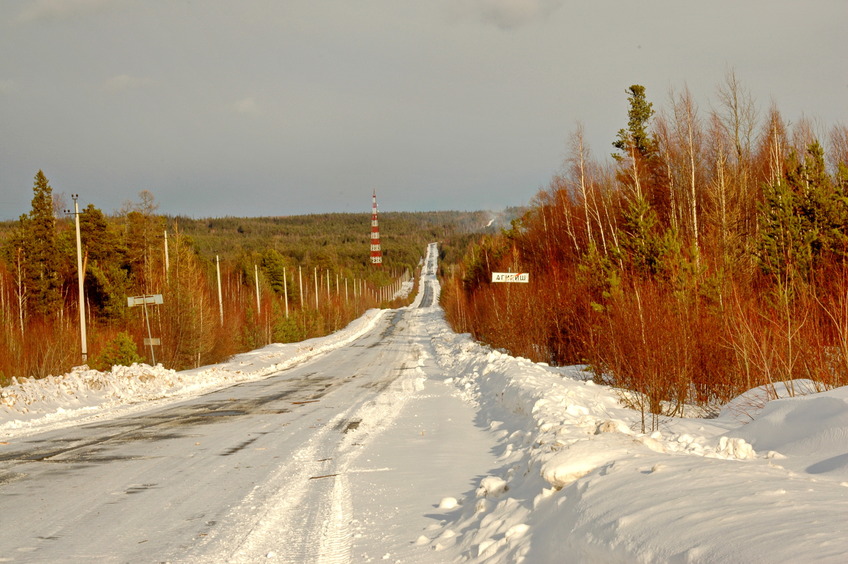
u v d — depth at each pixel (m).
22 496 7.88
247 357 41.59
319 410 16.36
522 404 12.19
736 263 21.38
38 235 57.50
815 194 17.86
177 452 10.80
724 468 4.64
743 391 12.97
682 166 35.19
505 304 30.03
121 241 68.62
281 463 9.80
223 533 6.31
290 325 68.88
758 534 3.24
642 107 49.28
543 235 52.41
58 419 15.65
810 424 7.39
